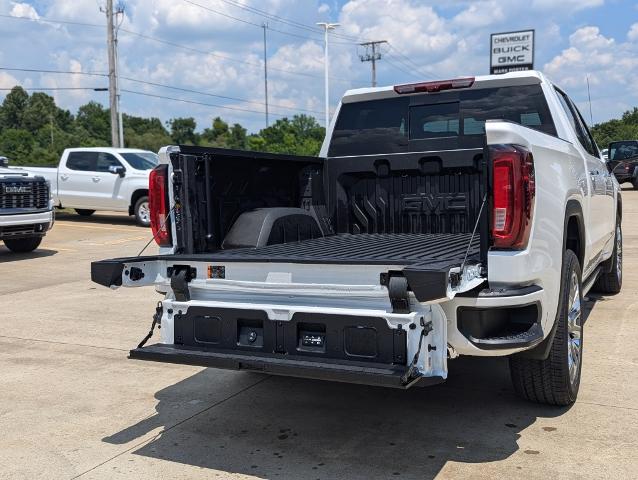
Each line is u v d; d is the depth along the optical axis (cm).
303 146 7300
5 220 1196
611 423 414
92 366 572
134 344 641
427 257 369
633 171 2531
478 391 481
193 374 546
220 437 417
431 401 464
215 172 460
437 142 562
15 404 483
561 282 405
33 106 11356
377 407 458
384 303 353
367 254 405
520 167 342
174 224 429
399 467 367
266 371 361
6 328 709
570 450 378
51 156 7506
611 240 706
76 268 1129
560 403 436
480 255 356
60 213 2117
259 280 384
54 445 411
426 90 561
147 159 1833
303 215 532
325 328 362
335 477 358
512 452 379
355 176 591
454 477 352
